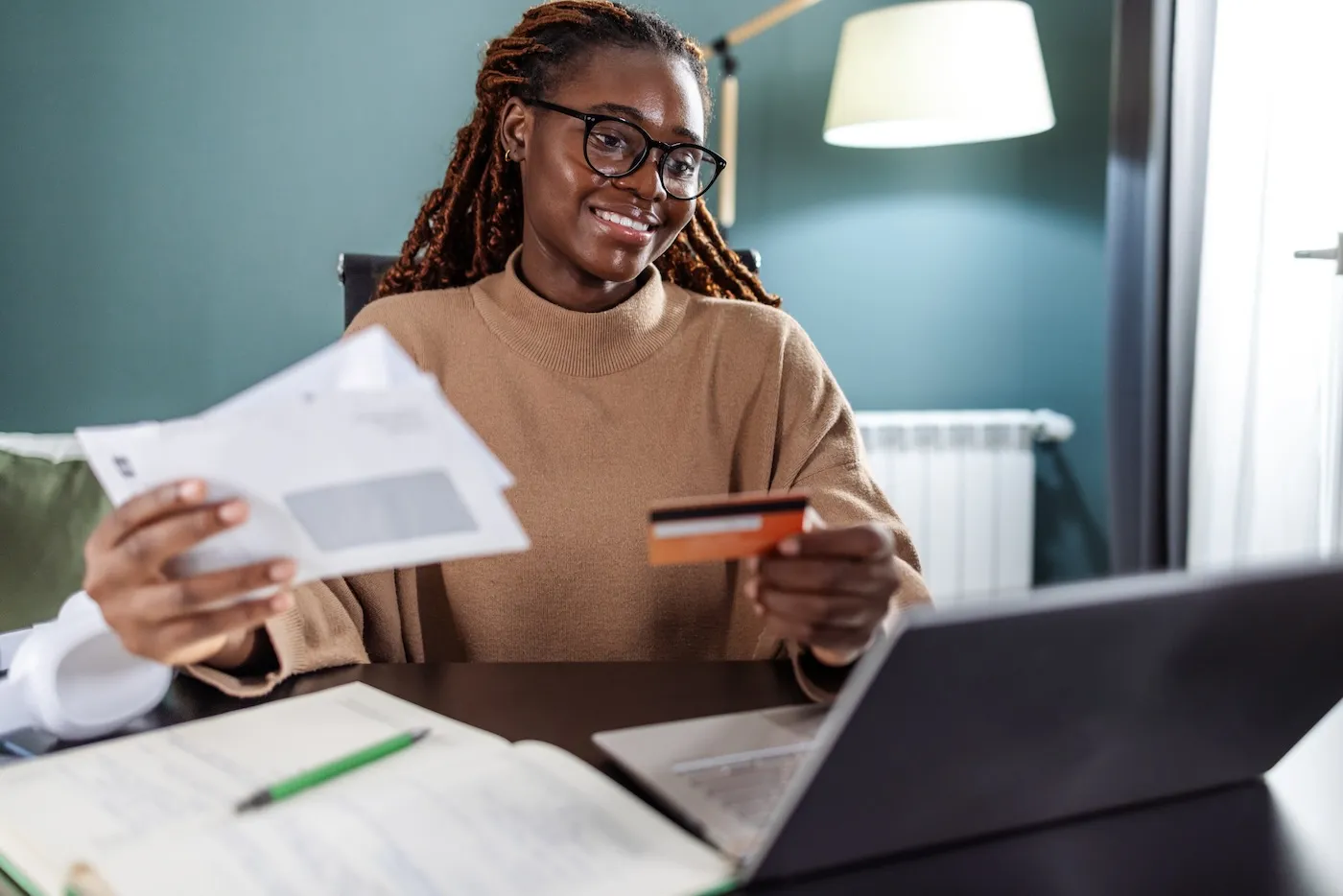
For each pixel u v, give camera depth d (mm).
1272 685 622
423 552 663
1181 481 2219
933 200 2867
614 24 1149
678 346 1225
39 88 2361
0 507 1567
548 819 584
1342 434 1969
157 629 693
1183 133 2170
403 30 2549
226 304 2512
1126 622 543
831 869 560
